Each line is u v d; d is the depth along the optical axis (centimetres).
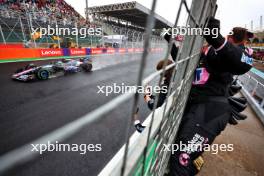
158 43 3033
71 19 2314
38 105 527
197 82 166
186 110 177
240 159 254
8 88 659
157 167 97
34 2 1983
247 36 162
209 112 154
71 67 966
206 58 157
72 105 545
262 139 317
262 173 231
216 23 120
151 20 30
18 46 1334
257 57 3644
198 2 76
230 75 162
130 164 60
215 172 224
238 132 336
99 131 387
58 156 306
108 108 28
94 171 285
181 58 76
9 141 346
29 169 273
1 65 1013
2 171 14
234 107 179
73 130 22
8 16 1623
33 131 387
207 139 149
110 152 329
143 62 32
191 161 149
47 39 1803
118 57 1961
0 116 445
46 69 816
